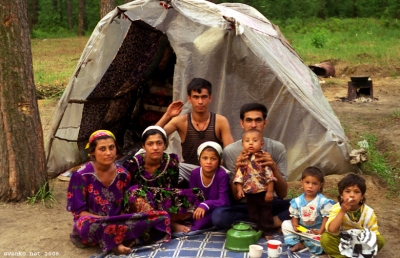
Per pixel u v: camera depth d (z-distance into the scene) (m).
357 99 11.63
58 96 12.13
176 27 5.79
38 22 41.28
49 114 9.88
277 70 5.79
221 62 5.77
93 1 43.44
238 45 5.69
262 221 4.25
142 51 6.67
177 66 5.72
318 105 6.11
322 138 5.79
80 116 6.49
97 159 4.10
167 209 4.34
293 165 5.81
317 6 36.06
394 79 14.62
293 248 4.05
